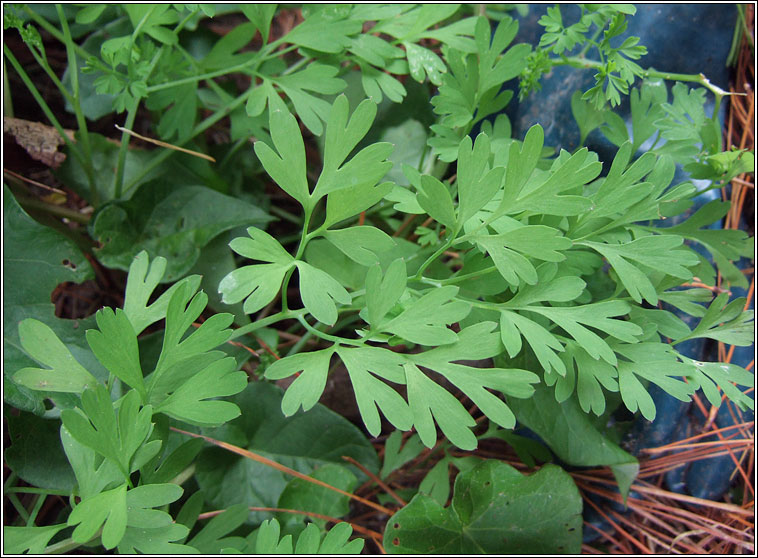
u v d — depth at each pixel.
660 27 0.22
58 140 0.22
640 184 0.16
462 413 0.15
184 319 0.15
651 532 0.22
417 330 0.15
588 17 0.18
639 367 0.16
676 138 0.18
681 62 0.22
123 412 0.14
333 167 0.15
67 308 0.23
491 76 0.18
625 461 0.19
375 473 0.20
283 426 0.20
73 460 0.15
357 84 0.23
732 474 0.22
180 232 0.21
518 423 0.21
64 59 0.25
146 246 0.21
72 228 0.23
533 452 0.20
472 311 0.17
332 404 0.22
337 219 0.15
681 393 0.15
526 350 0.19
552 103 0.22
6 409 0.20
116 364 0.14
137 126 0.25
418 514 0.18
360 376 0.15
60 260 0.20
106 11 0.23
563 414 0.19
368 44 0.19
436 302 0.15
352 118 0.14
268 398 0.20
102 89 0.19
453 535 0.18
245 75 0.26
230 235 0.21
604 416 0.20
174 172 0.23
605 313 0.16
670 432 0.21
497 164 0.18
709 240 0.18
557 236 0.15
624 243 0.16
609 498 0.22
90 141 0.23
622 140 0.19
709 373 0.16
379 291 0.15
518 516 0.19
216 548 0.16
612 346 0.16
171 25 0.23
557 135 0.22
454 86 0.18
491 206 0.16
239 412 0.14
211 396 0.15
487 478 0.18
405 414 0.14
